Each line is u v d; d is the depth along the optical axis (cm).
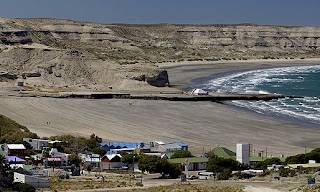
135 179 14625
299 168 14538
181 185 12519
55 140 19988
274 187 11625
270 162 16250
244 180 13100
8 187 12394
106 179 14512
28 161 16900
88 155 18088
